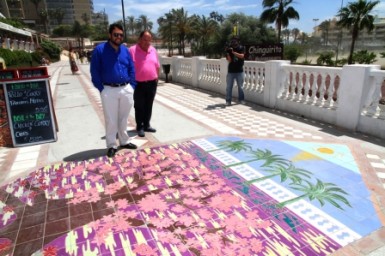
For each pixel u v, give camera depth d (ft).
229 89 27.61
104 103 15.07
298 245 8.91
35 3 316.60
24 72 17.80
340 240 9.10
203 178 13.11
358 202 11.03
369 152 15.52
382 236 9.24
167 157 15.56
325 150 15.85
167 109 26.68
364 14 129.90
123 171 14.10
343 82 18.92
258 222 9.98
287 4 147.54
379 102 19.35
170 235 9.47
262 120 22.09
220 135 18.81
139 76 18.13
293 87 23.40
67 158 15.93
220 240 9.19
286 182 12.57
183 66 43.45
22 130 17.94
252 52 52.24
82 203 11.51
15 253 8.99
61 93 37.73
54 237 9.63
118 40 14.38
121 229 9.86
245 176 13.20
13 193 12.50
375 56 132.16
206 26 207.92
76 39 281.74
